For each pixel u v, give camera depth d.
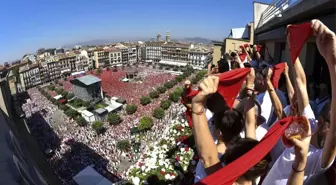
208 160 2.91
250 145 3.03
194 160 8.53
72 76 113.50
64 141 44.62
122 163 35.06
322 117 3.07
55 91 86.88
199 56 132.50
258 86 5.31
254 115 4.17
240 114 3.62
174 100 56.22
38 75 108.81
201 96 2.84
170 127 12.05
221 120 3.58
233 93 3.02
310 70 10.82
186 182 7.67
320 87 7.60
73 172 34.59
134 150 36.59
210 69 8.12
